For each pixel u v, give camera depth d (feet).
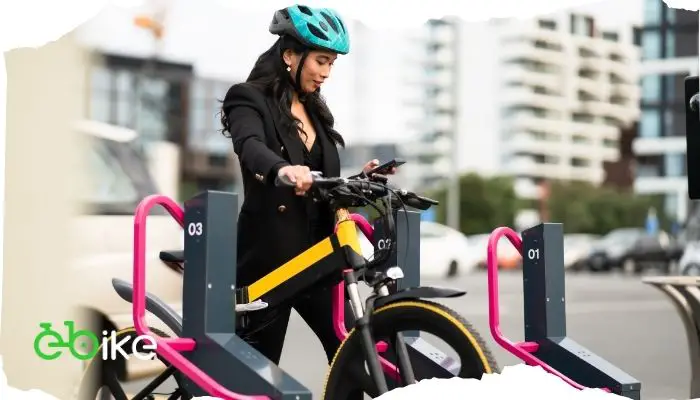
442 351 16.07
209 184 202.80
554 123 418.72
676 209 322.75
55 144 17.81
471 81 411.75
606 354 36.68
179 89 180.34
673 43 330.34
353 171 122.83
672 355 36.40
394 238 14.49
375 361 13.71
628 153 419.33
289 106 15.20
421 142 403.75
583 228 306.76
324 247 14.57
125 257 20.03
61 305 17.84
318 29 15.02
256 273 15.43
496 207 294.25
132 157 22.58
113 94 147.02
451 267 93.40
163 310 14.89
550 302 16.38
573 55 422.41
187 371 13.66
